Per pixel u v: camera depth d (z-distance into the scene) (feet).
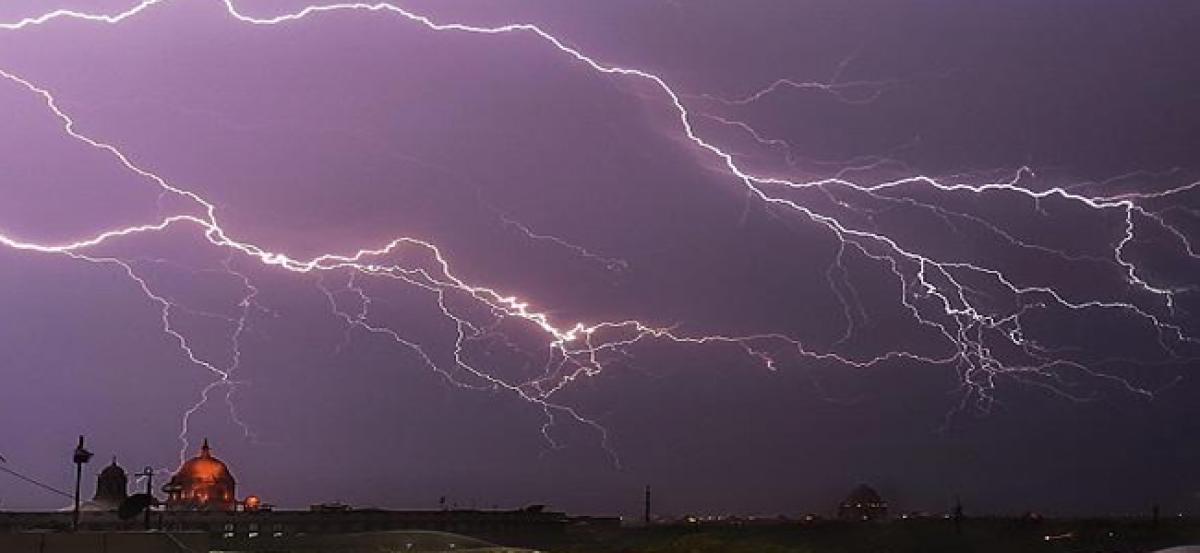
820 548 357.20
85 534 142.10
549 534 386.93
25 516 310.86
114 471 360.28
